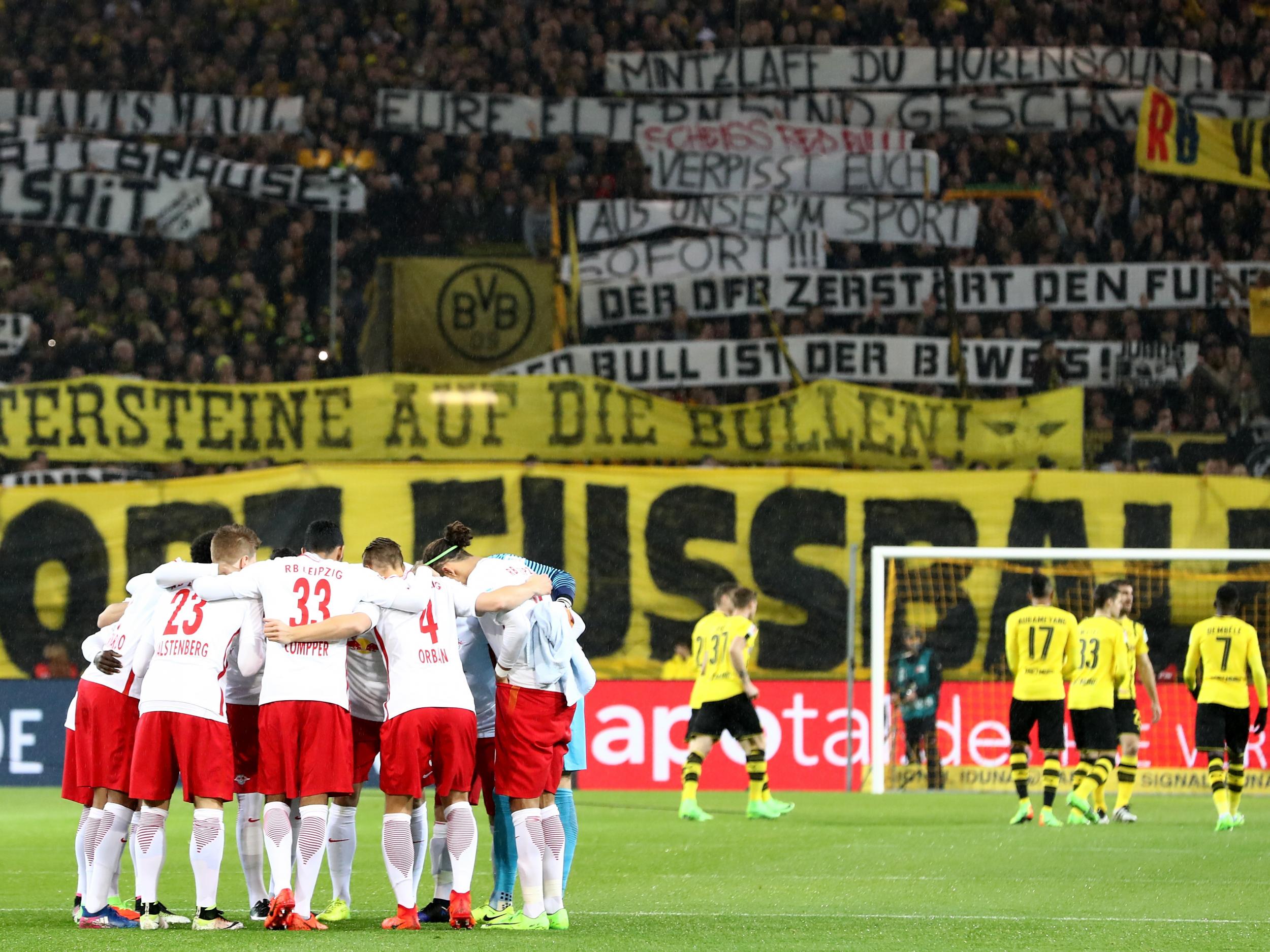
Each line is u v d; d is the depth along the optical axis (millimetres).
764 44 89000
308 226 81875
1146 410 77438
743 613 46812
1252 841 39031
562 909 23656
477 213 83125
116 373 76125
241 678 25078
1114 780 60719
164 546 61312
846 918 24766
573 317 77688
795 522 62469
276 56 86750
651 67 85625
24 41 86312
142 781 23641
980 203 83625
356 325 79625
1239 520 62188
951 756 60438
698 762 46344
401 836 23281
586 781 60250
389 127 84438
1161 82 85312
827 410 64688
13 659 60750
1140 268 79750
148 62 86438
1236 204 84875
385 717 24984
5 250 80000
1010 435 65000
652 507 62344
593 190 84625
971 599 61906
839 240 79938
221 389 63750
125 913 24172
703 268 78562
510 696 23266
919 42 88438
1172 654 61719
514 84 87688
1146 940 22297
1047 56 84688
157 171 77500
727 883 30297
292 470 61625
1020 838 39844
